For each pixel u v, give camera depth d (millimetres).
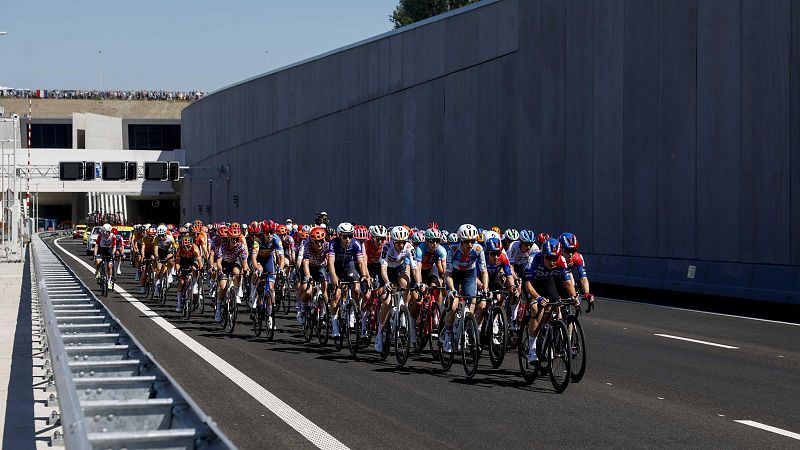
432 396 9664
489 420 8367
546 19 33500
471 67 38438
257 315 15312
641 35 28391
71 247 68688
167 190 91562
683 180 26328
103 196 118625
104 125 116625
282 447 7180
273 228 15352
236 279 15867
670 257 26828
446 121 40281
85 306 10688
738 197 24031
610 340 14883
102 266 24734
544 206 33531
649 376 11133
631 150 28750
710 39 25328
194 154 82500
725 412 8828
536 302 10438
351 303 13039
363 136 47781
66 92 140125
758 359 12648
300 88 56062
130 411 4680
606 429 7992
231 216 70125
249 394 9633
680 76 26562
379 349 12641
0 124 48031
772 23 23000
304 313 14594
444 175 40406
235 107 68938
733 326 17156
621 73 29344
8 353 12195
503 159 36156
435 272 12672
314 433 7711
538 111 33938
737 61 24219
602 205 30219
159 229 21719
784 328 16766
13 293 23406
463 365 11195
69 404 4531
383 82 45656
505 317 11914
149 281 23906
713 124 25109
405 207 43625
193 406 4328
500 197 36312
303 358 12680
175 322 17641
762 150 23188
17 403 8766
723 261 24516
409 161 43281
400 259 12648
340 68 50438
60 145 115625
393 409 8883
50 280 17422
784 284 21312
